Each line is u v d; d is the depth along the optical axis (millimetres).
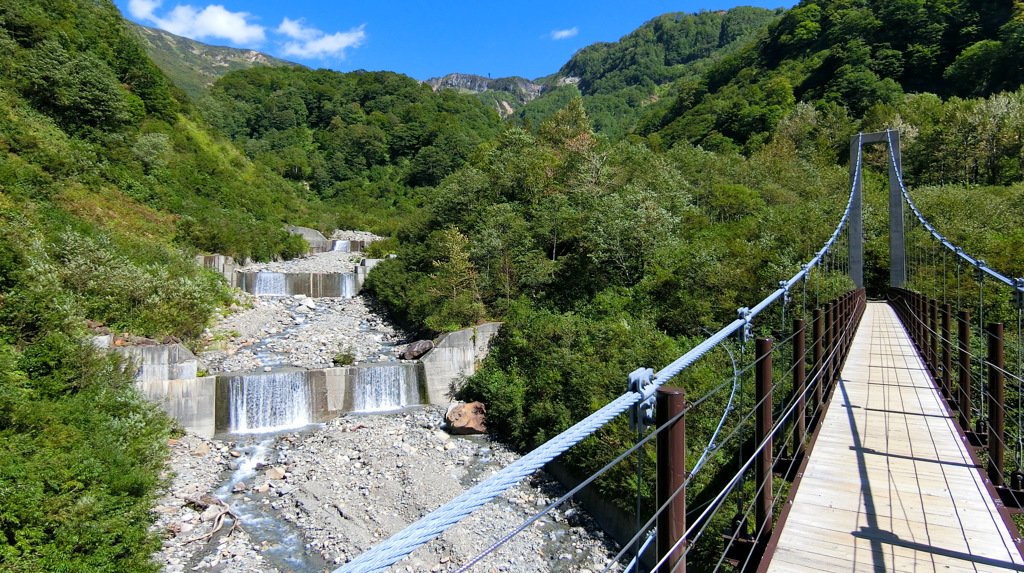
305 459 20969
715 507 3352
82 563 11523
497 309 31219
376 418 25344
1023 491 5578
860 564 4309
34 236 26969
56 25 50406
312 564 14898
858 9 93062
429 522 1372
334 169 103250
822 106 75500
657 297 27156
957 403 8812
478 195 43312
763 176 49125
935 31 78812
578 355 22438
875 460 6395
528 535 16453
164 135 54312
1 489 11508
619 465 16375
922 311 13219
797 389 6141
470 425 23609
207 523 16484
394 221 75188
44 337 19359
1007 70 66312
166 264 34219
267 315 36406
